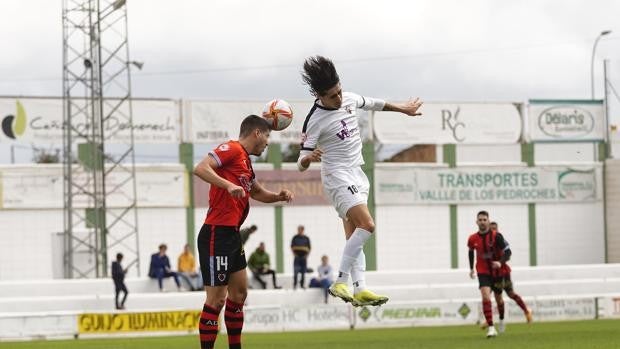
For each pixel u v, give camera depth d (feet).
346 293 52.08
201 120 202.90
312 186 209.46
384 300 52.60
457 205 219.00
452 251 218.59
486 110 220.84
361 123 215.31
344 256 52.21
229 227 50.47
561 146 253.85
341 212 52.60
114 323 132.67
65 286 155.12
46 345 108.27
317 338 113.09
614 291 176.55
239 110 204.64
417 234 216.74
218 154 49.90
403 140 216.13
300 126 208.33
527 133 223.30
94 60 172.55
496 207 221.66
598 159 228.02
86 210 191.72
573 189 225.35
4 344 112.98
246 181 50.75
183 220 201.87
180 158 202.69
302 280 165.37
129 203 197.47
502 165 221.66
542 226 223.92
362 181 52.60
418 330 127.34
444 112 218.38
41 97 194.29
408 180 216.13
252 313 139.03
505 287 110.42
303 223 209.15
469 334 112.27
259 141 51.67
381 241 214.48
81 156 193.47
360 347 90.99
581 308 154.10
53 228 194.18
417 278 172.45
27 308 149.89
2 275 192.13
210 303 50.80
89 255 171.63
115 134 197.16
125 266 197.77
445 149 219.61
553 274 178.50
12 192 192.54
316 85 50.85
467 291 168.45
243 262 51.49
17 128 193.16
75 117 194.80
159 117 200.54
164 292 160.35
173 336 128.26
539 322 142.41
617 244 225.35
